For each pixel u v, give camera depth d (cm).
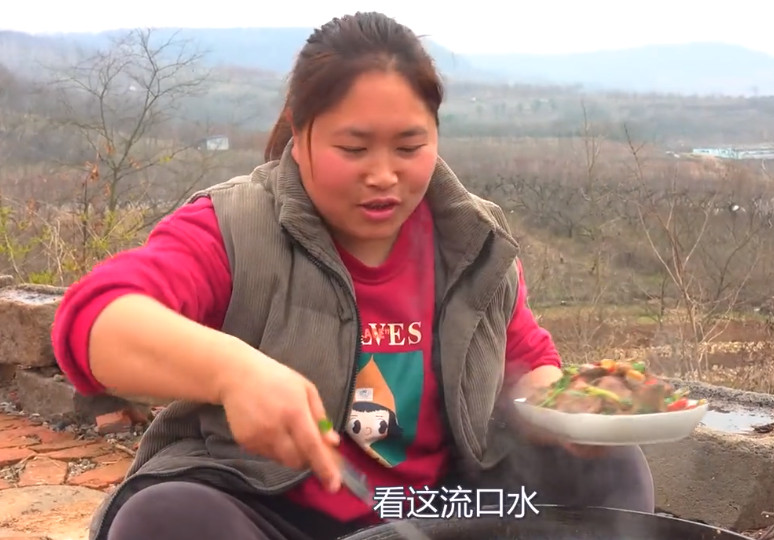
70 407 332
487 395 148
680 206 532
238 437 101
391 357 145
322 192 134
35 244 530
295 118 137
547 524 132
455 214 149
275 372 102
